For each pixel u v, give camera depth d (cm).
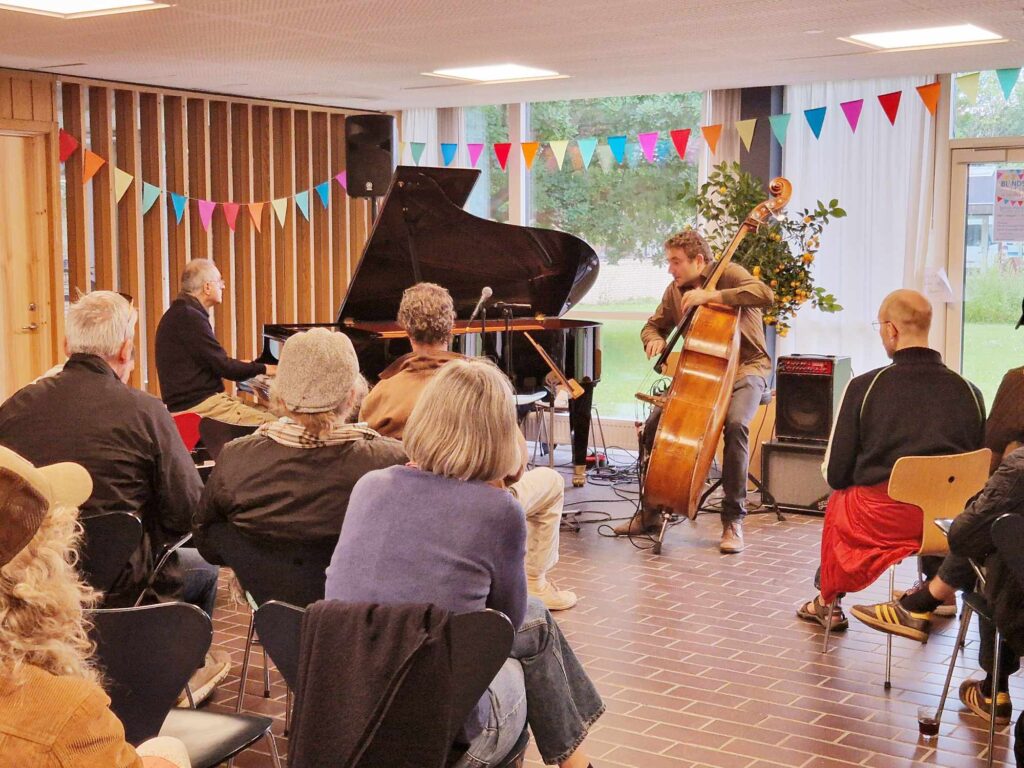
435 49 606
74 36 566
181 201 777
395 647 203
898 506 393
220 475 267
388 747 206
